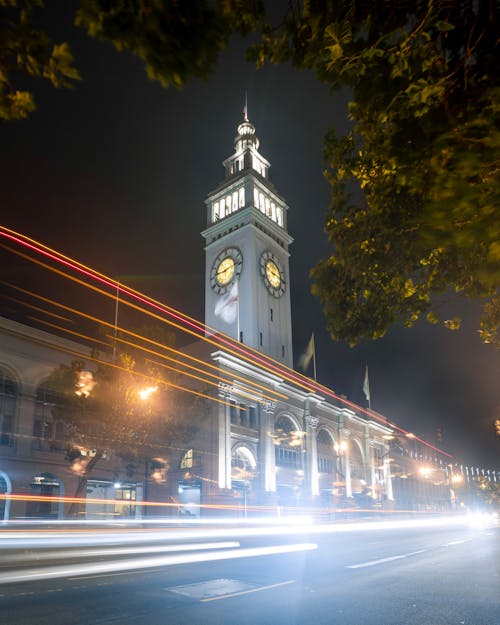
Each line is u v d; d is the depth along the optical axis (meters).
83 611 9.13
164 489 46.03
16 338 37.81
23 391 37.47
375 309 9.21
